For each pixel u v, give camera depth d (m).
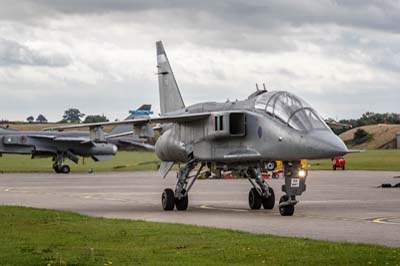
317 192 94.50
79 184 121.00
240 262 33.00
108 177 150.50
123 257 34.69
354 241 40.50
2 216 55.62
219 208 69.06
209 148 64.75
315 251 35.47
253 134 61.03
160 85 81.56
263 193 66.44
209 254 35.38
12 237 42.84
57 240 41.34
